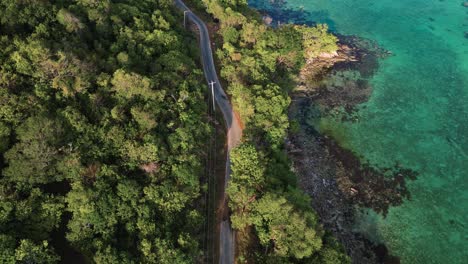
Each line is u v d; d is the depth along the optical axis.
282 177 100.88
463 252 102.94
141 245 74.12
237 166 95.38
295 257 82.25
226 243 91.56
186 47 127.38
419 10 198.38
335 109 139.75
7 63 83.81
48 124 74.81
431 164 123.25
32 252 64.69
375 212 110.00
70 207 72.69
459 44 174.12
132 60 104.06
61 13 98.50
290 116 135.62
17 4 94.94
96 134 82.81
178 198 82.75
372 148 127.06
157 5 134.62
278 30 145.75
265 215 86.62
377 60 163.25
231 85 121.62
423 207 111.81
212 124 115.00
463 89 150.12
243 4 161.62
